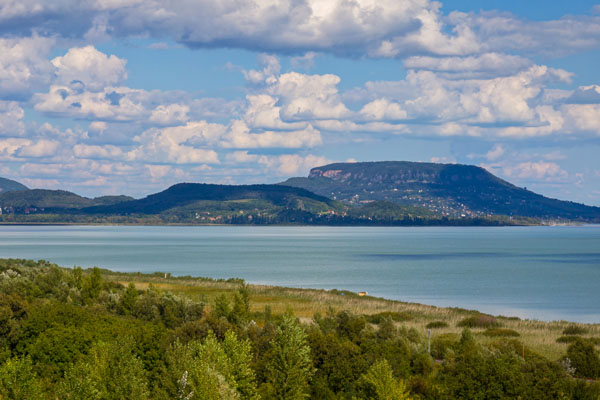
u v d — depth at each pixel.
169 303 69.25
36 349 49.03
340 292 116.31
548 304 121.00
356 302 99.94
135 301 71.31
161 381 38.66
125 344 40.25
